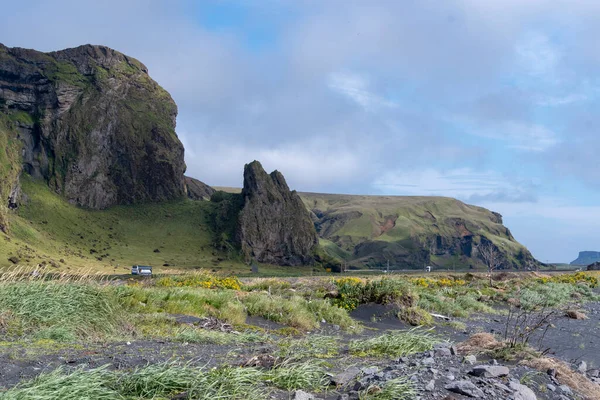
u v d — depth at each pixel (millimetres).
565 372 9172
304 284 28656
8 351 8328
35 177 195875
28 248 143375
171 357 8617
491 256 42312
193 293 17156
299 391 6582
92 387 6129
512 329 17344
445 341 12125
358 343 11031
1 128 191250
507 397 7133
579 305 28000
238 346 10711
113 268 152250
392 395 6637
